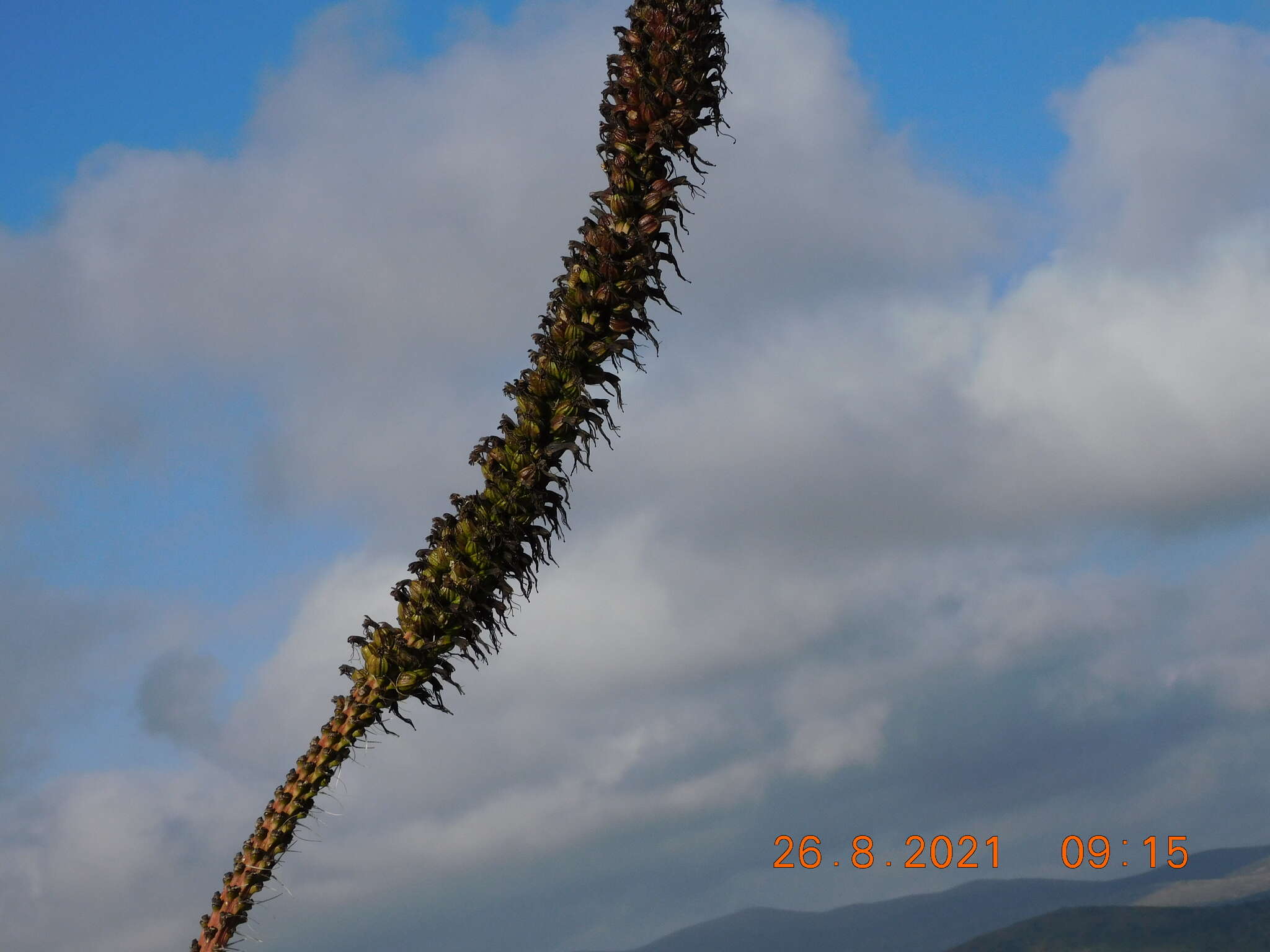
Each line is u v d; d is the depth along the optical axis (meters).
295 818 9.70
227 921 9.55
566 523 8.98
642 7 8.91
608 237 8.66
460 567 8.88
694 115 8.70
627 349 8.73
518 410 8.86
